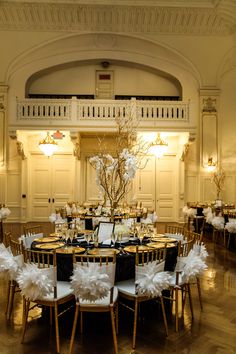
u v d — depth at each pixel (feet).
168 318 11.09
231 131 33.42
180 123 32.50
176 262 11.79
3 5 28.73
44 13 30.01
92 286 8.32
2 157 32.96
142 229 14.35
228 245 22.41
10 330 10.15
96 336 9.80
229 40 31.55
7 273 10.25
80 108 31.99
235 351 8.95
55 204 35.83
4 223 33.37
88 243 12.42
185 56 33.14
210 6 28.78
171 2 28.66
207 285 14.52
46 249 11.33
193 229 30.71
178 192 35.40
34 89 37.42
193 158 34.09
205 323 10.68
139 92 37.52
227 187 33.35
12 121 31.78
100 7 29.50
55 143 31.40
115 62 37.17
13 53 32.30
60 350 8.98
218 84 33.65
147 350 9.00
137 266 9.52
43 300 9.25
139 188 36.32
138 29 32.07
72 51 34.78
